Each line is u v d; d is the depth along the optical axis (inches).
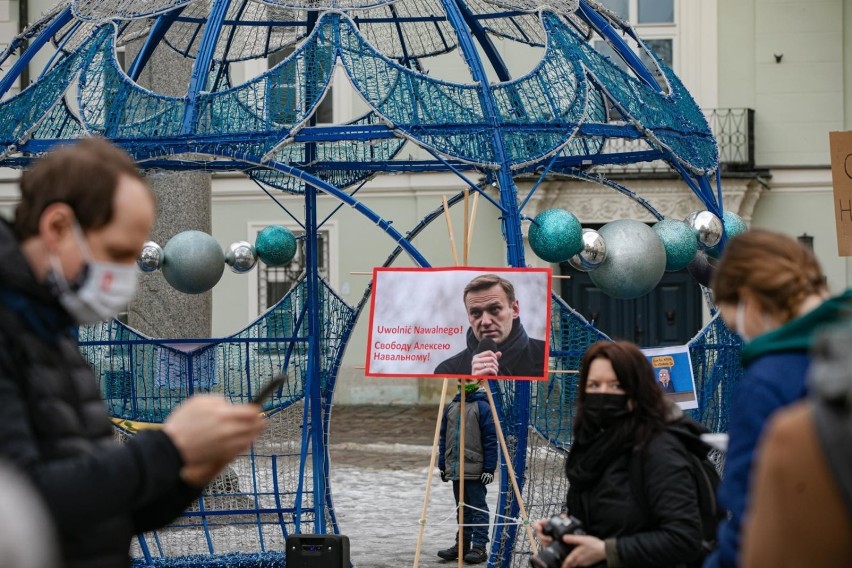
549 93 239.8
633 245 242.8
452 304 223.0
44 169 100.4
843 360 76.2
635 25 756.0
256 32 346.9
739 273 120.7
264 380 306.5
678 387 234.1
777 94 746.2
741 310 121.6
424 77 234.7
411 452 530.9
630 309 741.3
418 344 223.5
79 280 99.6
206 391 292.4
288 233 313.1
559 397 246.4
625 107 248.5
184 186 409.4
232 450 100.5
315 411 282.7
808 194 745.0
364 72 235.8
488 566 235.9
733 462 115.2
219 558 263.4
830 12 741.9
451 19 240.8
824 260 743.7
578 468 152.6
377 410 724.0
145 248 279.9
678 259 258.4
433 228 750.5
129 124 239.6
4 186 777.6
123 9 251.6
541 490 249.3
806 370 113.3
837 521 76.7
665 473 146.6
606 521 149.6
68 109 253.6
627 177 708.7
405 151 753.6
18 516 63.2
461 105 233.1
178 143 235.9
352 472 464.8
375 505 388.2
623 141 722.8
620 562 146.3
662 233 258.4
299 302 301.9
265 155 233.1
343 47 237.8
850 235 256.5
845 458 76.5
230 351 296.5
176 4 245.9
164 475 97.0
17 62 264.1
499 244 736.3
